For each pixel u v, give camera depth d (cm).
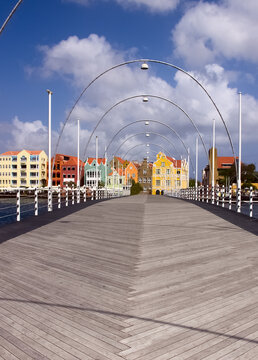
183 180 9475
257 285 514
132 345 329
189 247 811
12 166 9619
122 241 888
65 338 343
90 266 627
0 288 495
